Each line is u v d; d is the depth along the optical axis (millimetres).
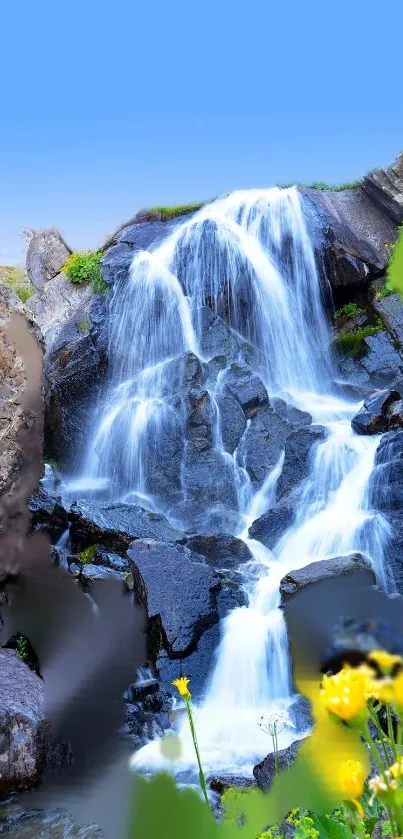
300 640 4844
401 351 12344
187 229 13688
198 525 10102
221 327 12711
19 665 6160
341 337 12914
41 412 6805
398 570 8039
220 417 11070
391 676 569
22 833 4477
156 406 11297
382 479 8836
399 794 548
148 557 7707
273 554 8914
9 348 6477
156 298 12875
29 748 5133
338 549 8438
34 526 8312
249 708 6672
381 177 13609
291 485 9875
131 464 11164
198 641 7227
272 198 14102
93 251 14391
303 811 713
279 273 13508
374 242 13398
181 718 6438
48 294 13781
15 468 6590
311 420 11250
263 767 4238
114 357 12594
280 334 13117
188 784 617
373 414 10094
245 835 552
